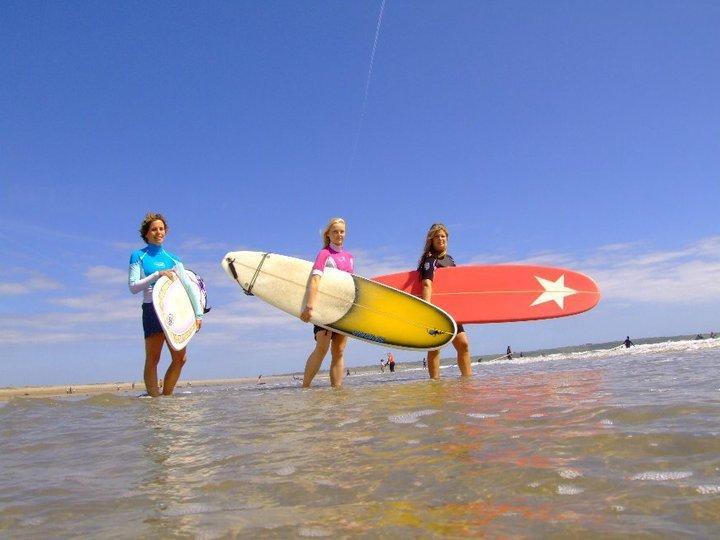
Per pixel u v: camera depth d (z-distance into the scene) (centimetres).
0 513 172
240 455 229
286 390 611
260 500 168
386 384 576
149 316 589
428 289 670
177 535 143
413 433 246
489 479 170
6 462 250
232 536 140
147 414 392
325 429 274
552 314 714
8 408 457
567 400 315
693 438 201
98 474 216
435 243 704
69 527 156
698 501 141
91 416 396
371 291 661
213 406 420
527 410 286
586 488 157
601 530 127
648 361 685
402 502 156
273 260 700
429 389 440
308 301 638
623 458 183
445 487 166
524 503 148
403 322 653
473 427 249
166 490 186
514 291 725
